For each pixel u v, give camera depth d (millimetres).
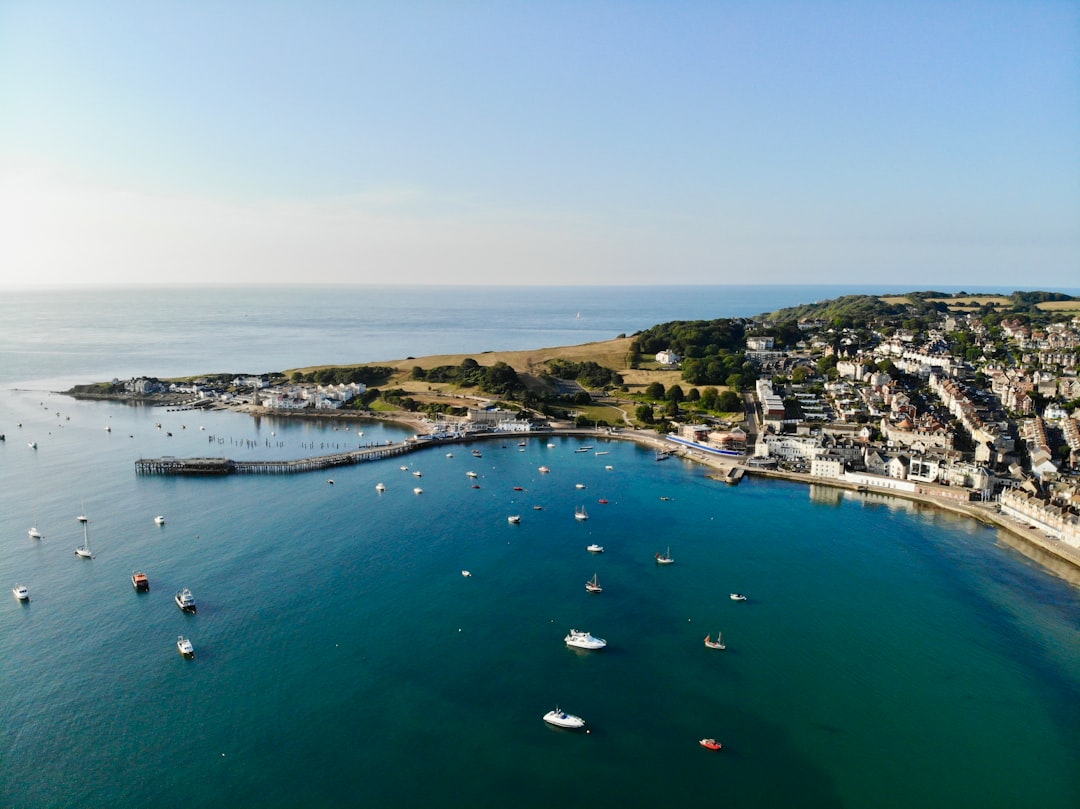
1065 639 196375
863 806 136875
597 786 140750
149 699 165500
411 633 195625
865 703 167750
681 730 157625
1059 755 151375
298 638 192250
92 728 155500
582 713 163000
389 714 161375
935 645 192750
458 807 134750
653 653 187750
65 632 193875
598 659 184625
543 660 183750
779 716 162625
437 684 172875
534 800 136750
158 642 189375
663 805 136125
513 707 164625
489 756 148625
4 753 148000
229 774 142750
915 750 152250
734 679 176625
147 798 136375
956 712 164875
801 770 145875
